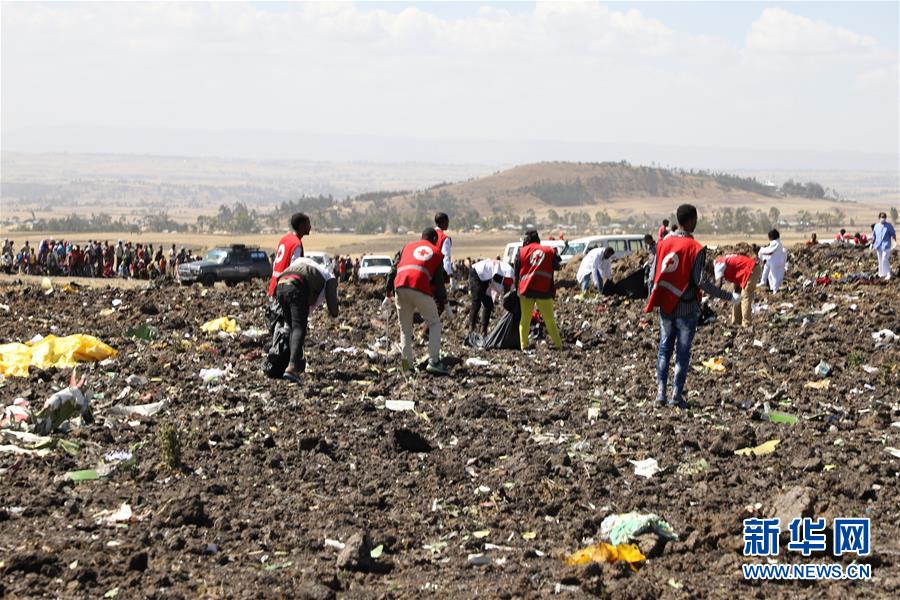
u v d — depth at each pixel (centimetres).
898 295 2341
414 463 948
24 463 874
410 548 736
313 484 863
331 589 645
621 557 704
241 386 1268
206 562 680
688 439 1027
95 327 1823
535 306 1847
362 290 2666
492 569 693
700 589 659
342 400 1214
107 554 675
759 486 876
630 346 1716
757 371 1469
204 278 4275
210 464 912
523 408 1176
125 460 896
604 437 1052
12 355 1400
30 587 614
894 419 1166
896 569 703
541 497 845
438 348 1412
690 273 1201
